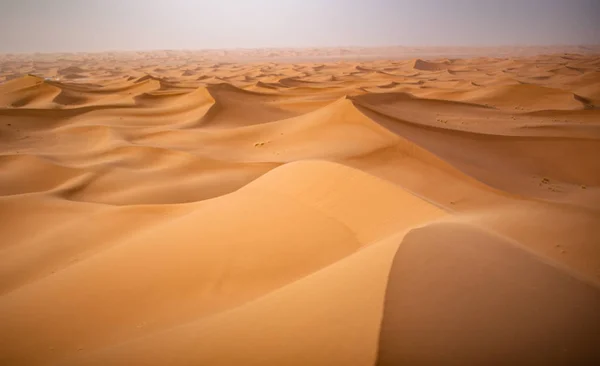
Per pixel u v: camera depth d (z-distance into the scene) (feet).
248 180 67.31
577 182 61.87
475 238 20.56
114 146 86.33
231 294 23.48
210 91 139.95
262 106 137.59
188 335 17.71
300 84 234.17
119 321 23.00
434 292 13.98
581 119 104.32
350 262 19.95
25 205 50.83
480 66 356.59
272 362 13.19
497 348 11.76
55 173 69.51
